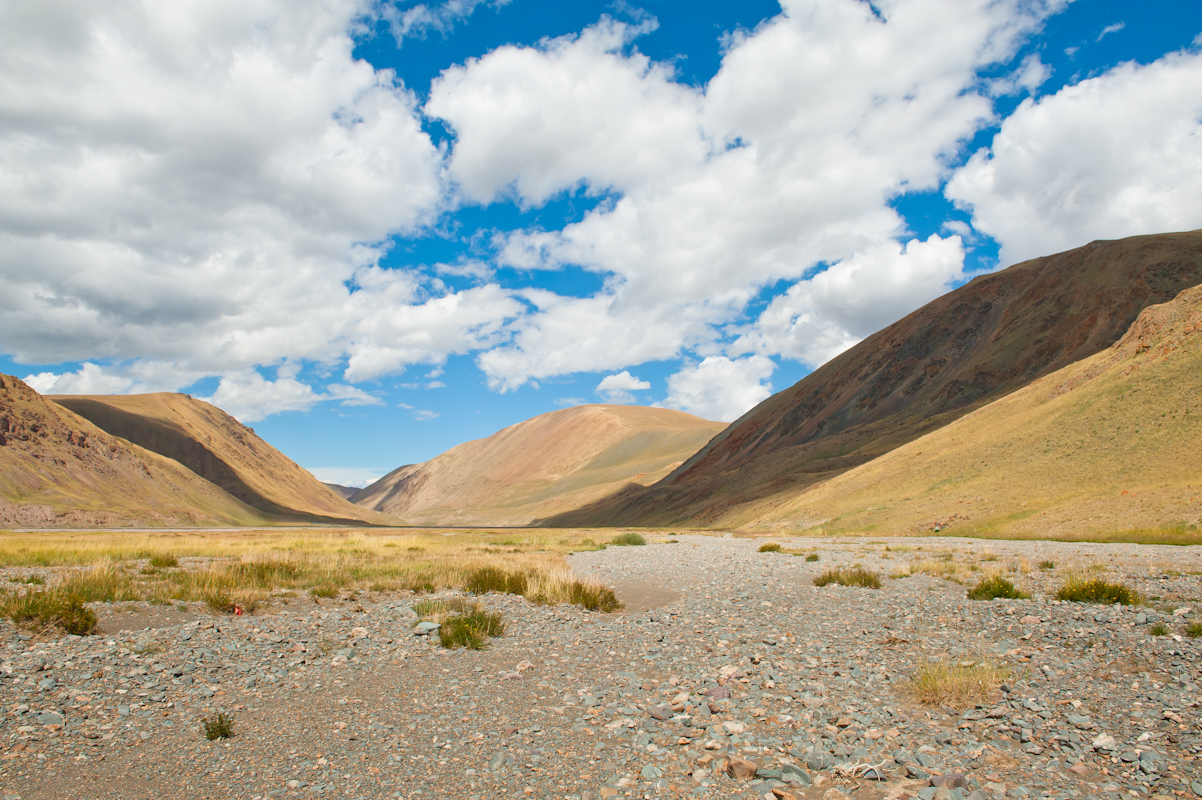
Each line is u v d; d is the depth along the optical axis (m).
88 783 6.95
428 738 8.38
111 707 9.32
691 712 9.23
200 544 41.56
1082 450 56.19
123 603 16.02
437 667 11.90
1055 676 10.53
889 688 10.26
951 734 8.28
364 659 12.41
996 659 11.77
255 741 8.26
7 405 150.75
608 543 52.50
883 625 15.12
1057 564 26.28
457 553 37.22
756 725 8.70
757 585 22.70
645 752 7.82
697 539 62.28
